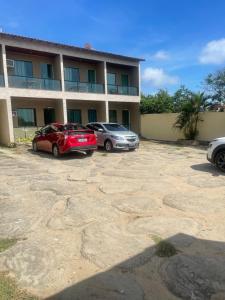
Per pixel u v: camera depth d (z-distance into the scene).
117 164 12.19
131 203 6.60
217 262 3.95
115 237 4.82
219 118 20.62
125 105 29.11
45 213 6.06
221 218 5.60
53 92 21.66
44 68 23.27
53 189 7.97
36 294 3.32
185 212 5.96
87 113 26.66
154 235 4.86
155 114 25.39
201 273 3.68
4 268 3.88
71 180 9.11
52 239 4.78
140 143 22.11
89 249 4.39
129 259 4.07
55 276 3.68
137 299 3.20
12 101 21.81
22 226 5.36
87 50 23.20
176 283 3.49
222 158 9.91
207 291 3.33
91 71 26.39
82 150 14.02
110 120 28.20
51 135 14.73
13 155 15.38
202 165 11.57
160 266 3.87
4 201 6.93
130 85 28.98
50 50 21.36
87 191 7.75
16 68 21.75
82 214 5.94
